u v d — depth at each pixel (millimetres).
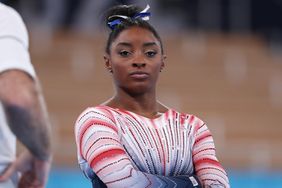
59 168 27625
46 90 36406
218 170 7949
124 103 7996
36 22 39188
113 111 7844
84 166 7781
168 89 38625
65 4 39688
